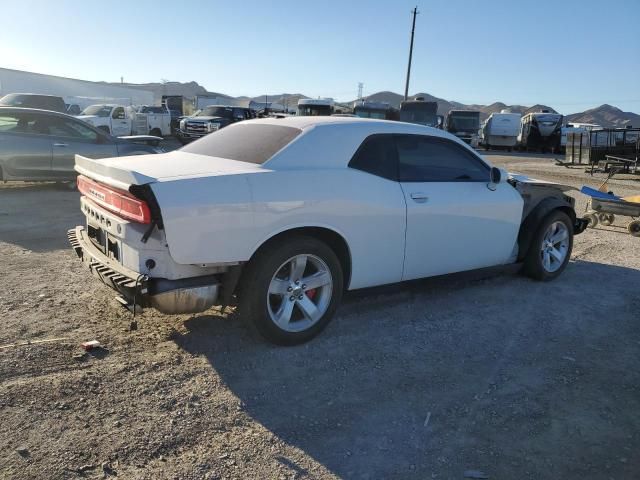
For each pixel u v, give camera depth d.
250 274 3.75
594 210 8.91
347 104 31.39
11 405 3.03
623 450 2.99
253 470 2.69
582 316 4.95
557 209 5.84
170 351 3.82
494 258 5.29
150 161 4.02
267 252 3.75
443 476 2.72
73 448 2.73
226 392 3.36
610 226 9.40
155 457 2.73
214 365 3.68
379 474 2.72
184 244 3.38
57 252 6.12
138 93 47.06
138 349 3.81
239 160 4.02
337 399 3.37
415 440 3.00
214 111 28.06
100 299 4.67
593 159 19.86
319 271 4.04
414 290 5.43
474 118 33.16
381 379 3.65
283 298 3.94
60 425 2.90
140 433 2.89
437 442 2.99
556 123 34.16
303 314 4.05
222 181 3.53
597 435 3.12
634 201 8.50
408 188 4.46
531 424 3.20
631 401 3.51
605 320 4.89
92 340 3.88
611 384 3.72
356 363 3.84
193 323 4.29
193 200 3.39
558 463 2.86
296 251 3.84
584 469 2.82
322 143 4.10
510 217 5.27
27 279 5.11
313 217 3.88
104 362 3.59
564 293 5.57
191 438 2.90
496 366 3.91
